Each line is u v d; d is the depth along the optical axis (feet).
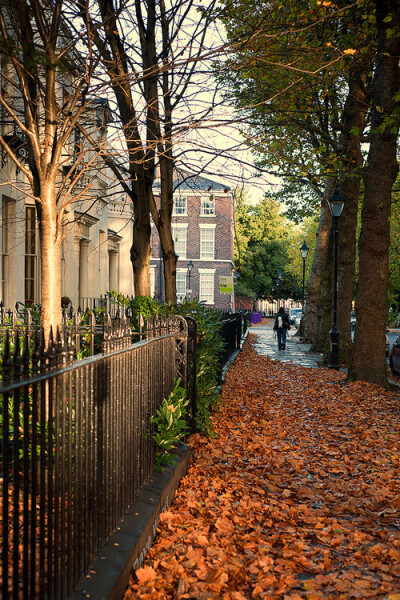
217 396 29.66
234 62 22.27
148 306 29.71
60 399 9.81
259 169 25.89
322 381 46.98
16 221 45.44
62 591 9.39
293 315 223.92
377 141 42.68
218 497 18.37
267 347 92.53
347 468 22.53
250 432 28.43
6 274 45.01
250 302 249.14
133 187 35.37
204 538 14.66
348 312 63.46
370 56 43.34
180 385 23.52
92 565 11.09
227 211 179.63
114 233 80.23
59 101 34.58
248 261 246.68
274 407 36.42
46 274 16.83
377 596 12.13
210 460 22.61
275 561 13.96
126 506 14.10
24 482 8.29
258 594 12.17
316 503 18.67
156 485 16.51
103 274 75.92
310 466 22.97
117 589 10.76
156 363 18.49
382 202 42.98
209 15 24.45
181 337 23.35
